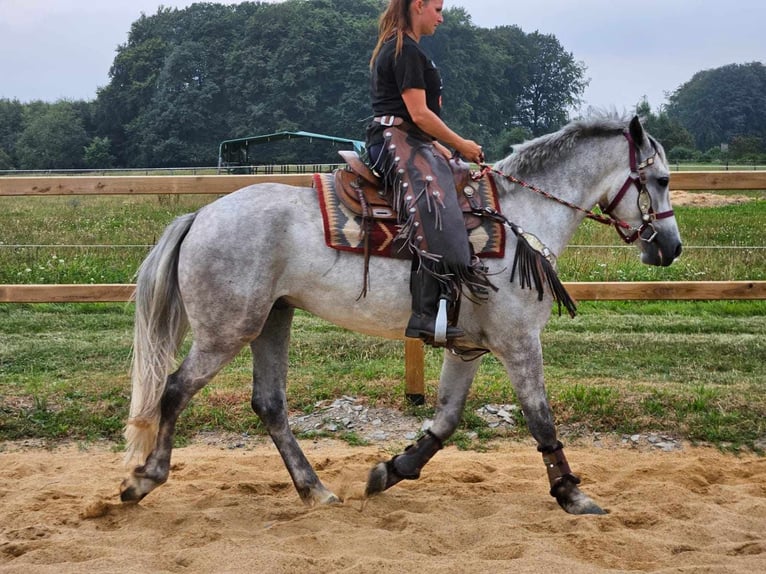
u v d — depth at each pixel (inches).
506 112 2674.7
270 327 174.9
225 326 160.7
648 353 285.7
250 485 185.5
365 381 254.2
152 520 160.7
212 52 2731.3
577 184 173.6
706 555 141.3
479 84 2559.1
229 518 163.2
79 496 178.9
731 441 217.9
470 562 137.6
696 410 231.1
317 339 302.8
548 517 162.2
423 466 187.8
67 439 221.1
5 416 227.8
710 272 368.2
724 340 303.6
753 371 266.7
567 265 370.9
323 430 227.8
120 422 227.6
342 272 161.2
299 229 161.8
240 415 232.7
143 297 163.6
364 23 2583.7
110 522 162.1
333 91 2549.2
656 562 141.3
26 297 237.5
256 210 161.9
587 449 216.2
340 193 163.9
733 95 3250.5
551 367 269.4
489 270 161.0
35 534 153.6
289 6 2664.9
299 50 2502.5
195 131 2687.0
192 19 2997.0
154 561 139.2
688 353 285.9
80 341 298.0
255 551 141.3
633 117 169.3
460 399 176.1
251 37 2662.4
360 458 205.3
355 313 164.2
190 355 163.6
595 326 328.5
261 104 2541.8
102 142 2859.3
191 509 170.9
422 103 158.9
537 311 164.6
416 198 156.9
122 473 195.6
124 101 2942.9
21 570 134.9
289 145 1665.8
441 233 155.4
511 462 204.5
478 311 163.5
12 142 3159.5
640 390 242.1
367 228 160.6
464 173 166.2
